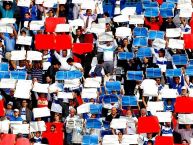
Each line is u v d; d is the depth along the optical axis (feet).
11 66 226.58
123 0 251.39
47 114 209.77
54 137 205.77
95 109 209.36
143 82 216.95
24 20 245.86
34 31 238.89
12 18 239.91
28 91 214.90
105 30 237.66
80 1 245.86
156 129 204.44
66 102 214.28
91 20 244.42
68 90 218.79
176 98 212.23
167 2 248.73
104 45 230.68
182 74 223.92
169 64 228.43
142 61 227.40
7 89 216.74
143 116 207.21
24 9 246.47
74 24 239.09
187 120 206.49
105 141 202.28
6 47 232.53
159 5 254.88
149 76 221.66
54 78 223.71
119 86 216.33
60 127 207.51
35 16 247.50
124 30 233.35
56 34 235.61
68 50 231.50
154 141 202.90
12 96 215.92
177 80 221.66
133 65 226.58
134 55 229.66
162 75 224.53
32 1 248.11
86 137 204.13
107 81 216.74
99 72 225.97
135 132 205.67
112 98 212.02
